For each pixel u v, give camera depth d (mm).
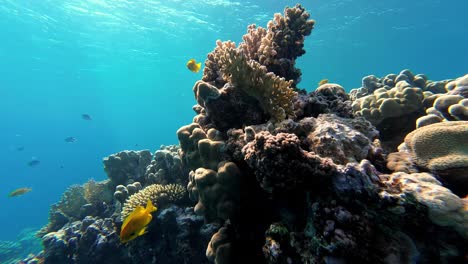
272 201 3445
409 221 2260
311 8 21359
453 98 4395
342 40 28672
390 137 4828
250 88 3842
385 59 36656
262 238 3576
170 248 5430
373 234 2371
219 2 20812
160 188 5969
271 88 3732
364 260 2271
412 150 3123
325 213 2504
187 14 22719
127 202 6211
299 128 3416
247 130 3426
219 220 3996
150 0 20609
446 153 2820
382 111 4770
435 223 2160
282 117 3631
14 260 15242
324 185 2664
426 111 4715
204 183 3604
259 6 21047
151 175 7488
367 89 7492
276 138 2764
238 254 3594
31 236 18375
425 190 2250
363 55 34375
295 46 5336
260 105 4039
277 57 5086
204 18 23375
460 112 3990
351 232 2342
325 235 2389
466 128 2891
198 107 5391
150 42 28891
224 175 3475
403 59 36969
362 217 2398
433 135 3008
